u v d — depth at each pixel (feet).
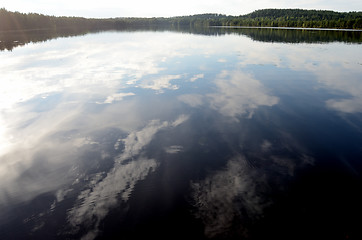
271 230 13.99
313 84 45.50
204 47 107.55
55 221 15.06
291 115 31.17
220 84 45.37
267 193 17.13
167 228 14.24
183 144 24.34
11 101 37.27
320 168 20.02
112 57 79.10
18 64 68.18
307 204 16.01
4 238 13.99
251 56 80.43
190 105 34.88
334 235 13.61
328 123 28.68
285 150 23.00
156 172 19.85
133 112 32.55
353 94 39.42
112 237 13.75
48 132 27.27
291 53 87.86
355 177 18.76
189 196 16.92
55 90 42.52
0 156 22.70
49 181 19.03
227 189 17.61
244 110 32.91
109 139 25.55
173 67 61.57
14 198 17.24
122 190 17.72
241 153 22.56
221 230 14.05
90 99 37.81
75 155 22.63
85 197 17.11
